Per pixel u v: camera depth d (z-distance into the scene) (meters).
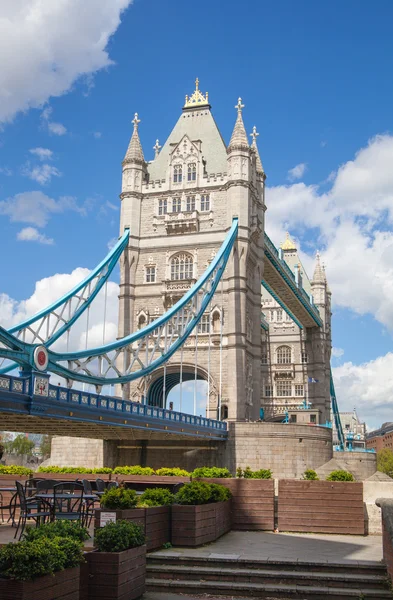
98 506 29.33
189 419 57.69
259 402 76.00
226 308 74.06
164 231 78.56
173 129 84.81
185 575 20.52
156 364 57.97
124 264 78.38
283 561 20.84
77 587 15.08
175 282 75.75
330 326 130.75
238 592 19.50
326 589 19.36
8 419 40.22
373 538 26.81
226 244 71.81
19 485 21.14
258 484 28.75
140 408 49.19
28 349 36.94
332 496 27.98
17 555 13.48
